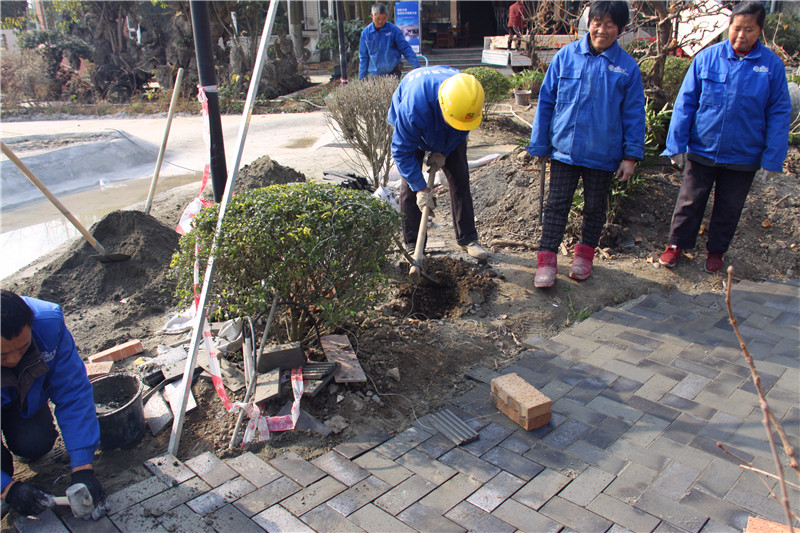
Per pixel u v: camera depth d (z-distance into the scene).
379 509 2.51
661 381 3.47
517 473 2.73
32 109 15.55
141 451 2.89
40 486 2.69
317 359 3.50
